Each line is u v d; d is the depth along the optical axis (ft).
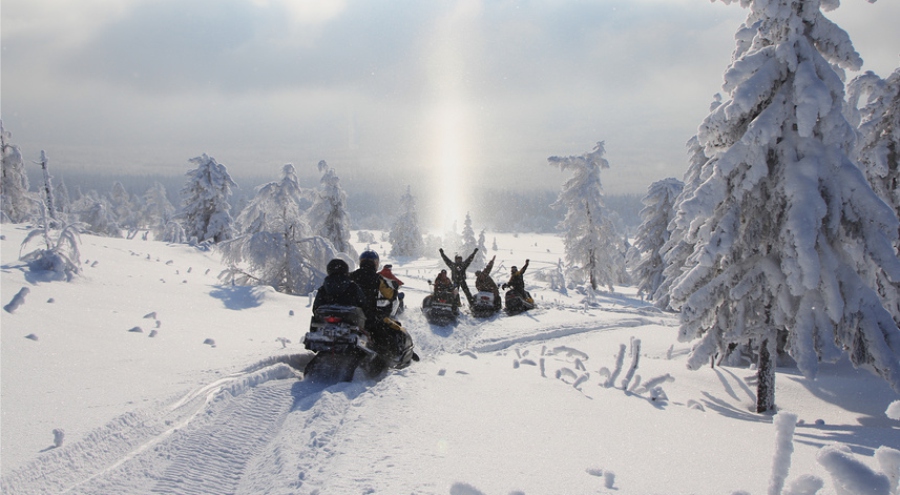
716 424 18.39
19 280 31.73
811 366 22.02
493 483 11.05
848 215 22.97
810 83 22.44
